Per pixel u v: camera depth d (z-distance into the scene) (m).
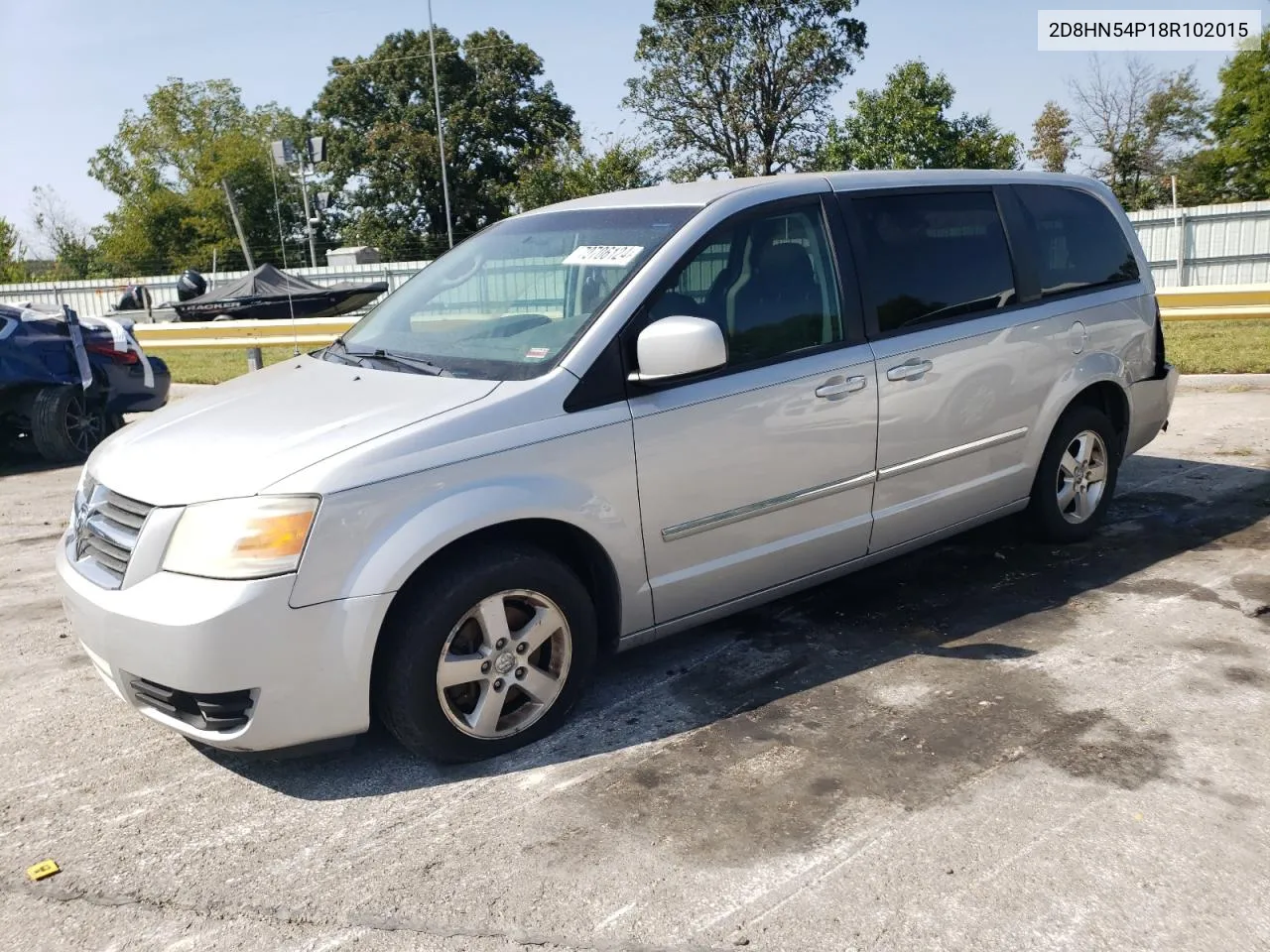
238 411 3.55
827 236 4.12
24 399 9.09
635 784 3.19
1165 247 23.48
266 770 3.40
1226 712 3.48
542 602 3.38
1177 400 9.12
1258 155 45.03
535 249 4.10
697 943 2.46
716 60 42.09
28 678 4.24
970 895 2.59
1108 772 3.14
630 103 44.50
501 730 3.38
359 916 2.62
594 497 3.40
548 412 3.34
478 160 60.25
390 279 26.45
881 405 4.13
